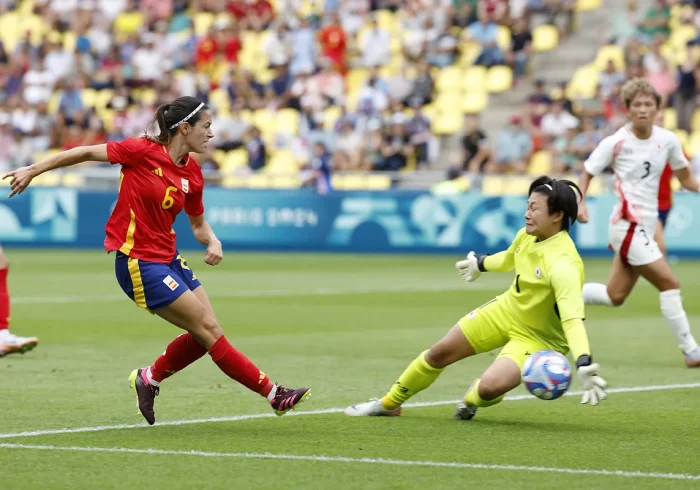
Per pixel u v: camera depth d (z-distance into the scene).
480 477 19.22
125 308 50.53
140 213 23.22
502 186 86.50
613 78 87.69
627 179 34.78
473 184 87.19
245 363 23.34
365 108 94.00
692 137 85.88
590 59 97.94
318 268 75.06
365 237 88.50
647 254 34.47
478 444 22.19
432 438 22.80
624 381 31.30
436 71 98.44
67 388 29.27
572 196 23.44
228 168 96.31
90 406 26.58
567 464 20.31
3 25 116.44
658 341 40.41
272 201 90.31
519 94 96.50
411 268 75.06
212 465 20.06
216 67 104.62
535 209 23.50
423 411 26.25
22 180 22.81
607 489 18.38
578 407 26.84
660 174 34.75
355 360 35.12
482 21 98.62
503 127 95.69
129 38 108.31
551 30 100.12
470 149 88.31
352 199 88.81
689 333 34.06
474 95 97.06
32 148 101.75
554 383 23.12
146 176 23.17
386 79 96.69
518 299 24.14
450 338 24.62
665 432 23.62
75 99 102.25
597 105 87.56
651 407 26.94
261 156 94.62
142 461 20.38
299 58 102.44
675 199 82.00
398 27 102.62
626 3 99.50
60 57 107.94
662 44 90.94
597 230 83.06
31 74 107.19
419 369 24.77
